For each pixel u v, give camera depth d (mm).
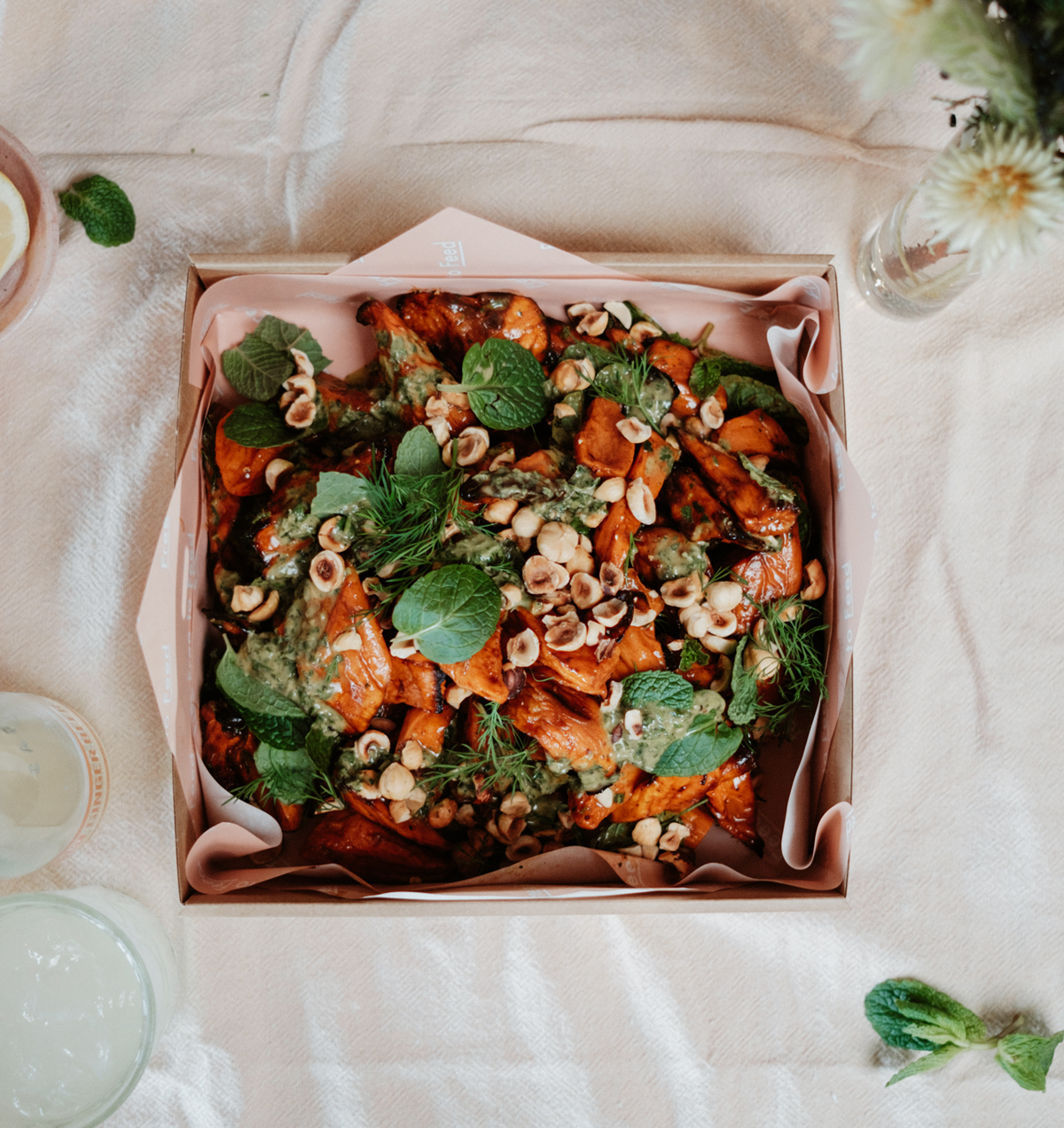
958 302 582
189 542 511
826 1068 570
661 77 582
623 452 510
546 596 505
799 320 545
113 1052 537
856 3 423
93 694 564
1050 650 581
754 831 539
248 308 539
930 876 576
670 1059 568
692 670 523
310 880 515
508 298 526
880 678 579
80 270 570
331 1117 562
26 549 566
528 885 498
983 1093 573
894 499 581
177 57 574
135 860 561
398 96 579
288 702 510
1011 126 442
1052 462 582
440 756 518
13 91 572
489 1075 566
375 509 501
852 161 582
